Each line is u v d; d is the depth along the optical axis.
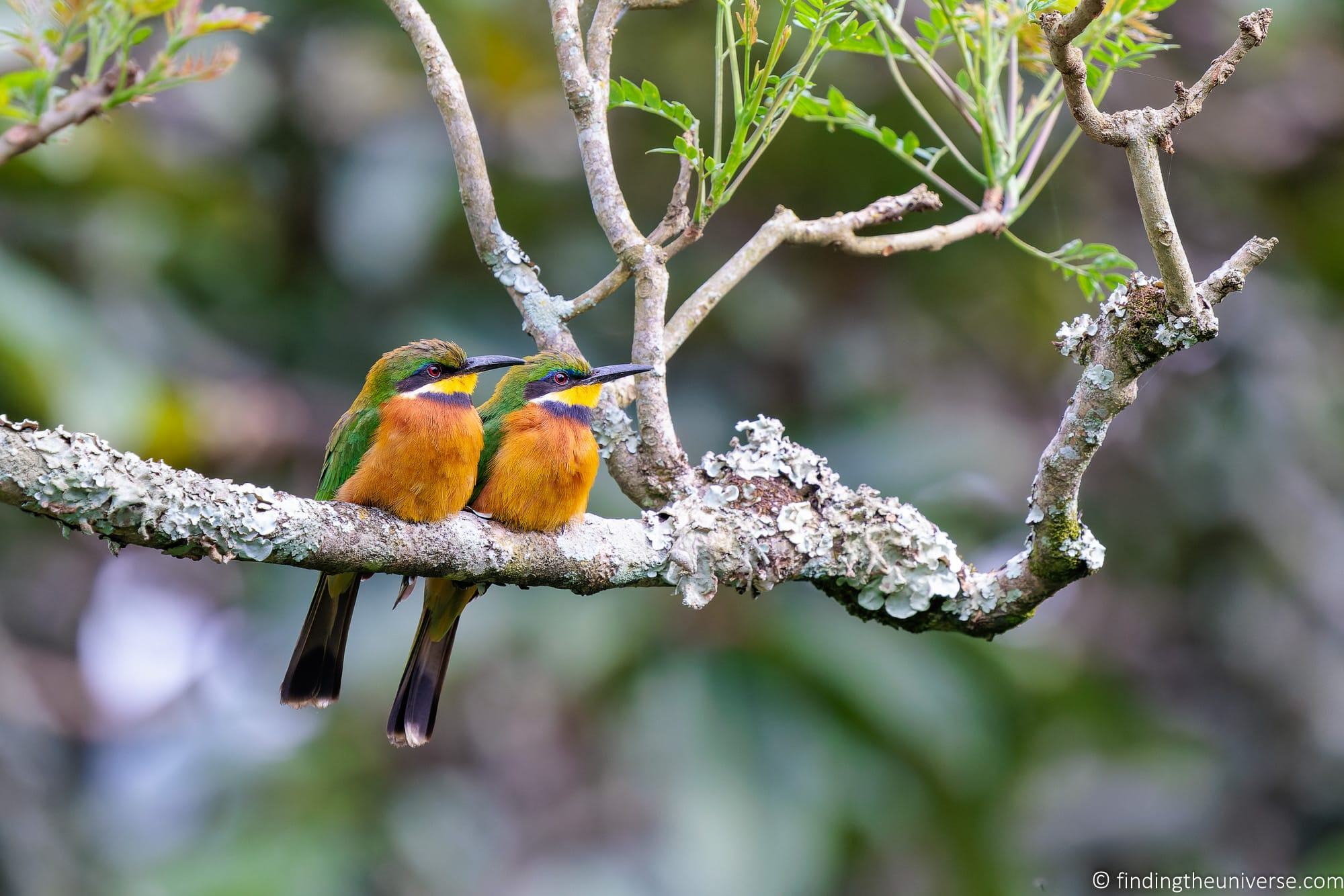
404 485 6.29
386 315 12.63
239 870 11.41
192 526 4.60
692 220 5.84
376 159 12.58
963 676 11.59
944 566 5.95
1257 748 14.56
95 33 3.42
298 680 6.41
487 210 6.18
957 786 11.28
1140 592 14.58
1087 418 5.40
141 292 11.82
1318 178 14.28
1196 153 14.10
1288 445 13.98
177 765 12.59
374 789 12.30
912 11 11.68
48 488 4.33
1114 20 6.14
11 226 11.46
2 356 10.09
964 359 13.66
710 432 12.13
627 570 5.66
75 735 13.97
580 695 11.27
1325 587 14.23
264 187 12.91
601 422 5.96
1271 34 13.37
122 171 11.87
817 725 10.93
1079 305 13.45
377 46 13.01
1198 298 5.10
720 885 10.16
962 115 6.56
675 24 12.30
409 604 11.57
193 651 14.91
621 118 12.52
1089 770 14.98
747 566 5.75
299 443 12.18
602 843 12.60
